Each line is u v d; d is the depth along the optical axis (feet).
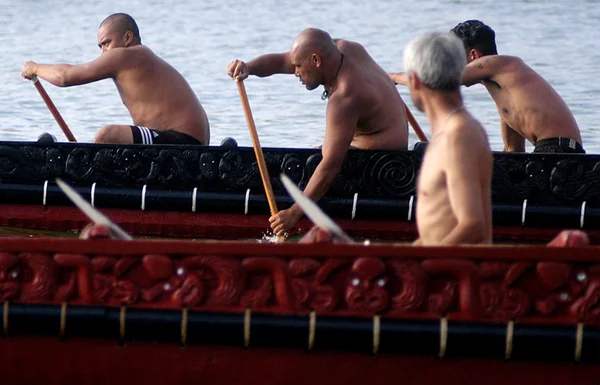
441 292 62.23
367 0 327.88
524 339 62.08
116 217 95.14
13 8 311.88
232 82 186.60
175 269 63.31
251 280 63.21
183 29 273.75
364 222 93.97
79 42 246.27
